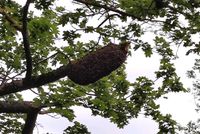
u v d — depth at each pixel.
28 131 8.98
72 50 8.56
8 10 6.30
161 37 7.93
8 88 6.19
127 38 7.04
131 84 10.12
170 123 9.84
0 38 9.69
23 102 8.12
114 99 9.95
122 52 4.83
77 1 6.34
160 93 9.88
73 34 6.85
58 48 8.76
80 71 4.83
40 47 9.15
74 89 8.97
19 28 6.11
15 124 12.90
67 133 10.54
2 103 7.72
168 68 9.02
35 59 9.39
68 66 5.75
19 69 10.02
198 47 6.66
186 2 5.84
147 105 10.17
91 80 4.86
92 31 7.00
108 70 4.83
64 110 9.48
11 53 10.07
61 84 9.36
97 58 4.81
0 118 12.80
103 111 10.15
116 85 10.47
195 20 6.21
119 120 10.41
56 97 8.51
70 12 6.68
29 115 8.67
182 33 6.47
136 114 10.28
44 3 6.43
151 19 6.30
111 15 6.46
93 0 6.51
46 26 6.73
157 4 5.85
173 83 9.48
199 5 5.85
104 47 4.89
